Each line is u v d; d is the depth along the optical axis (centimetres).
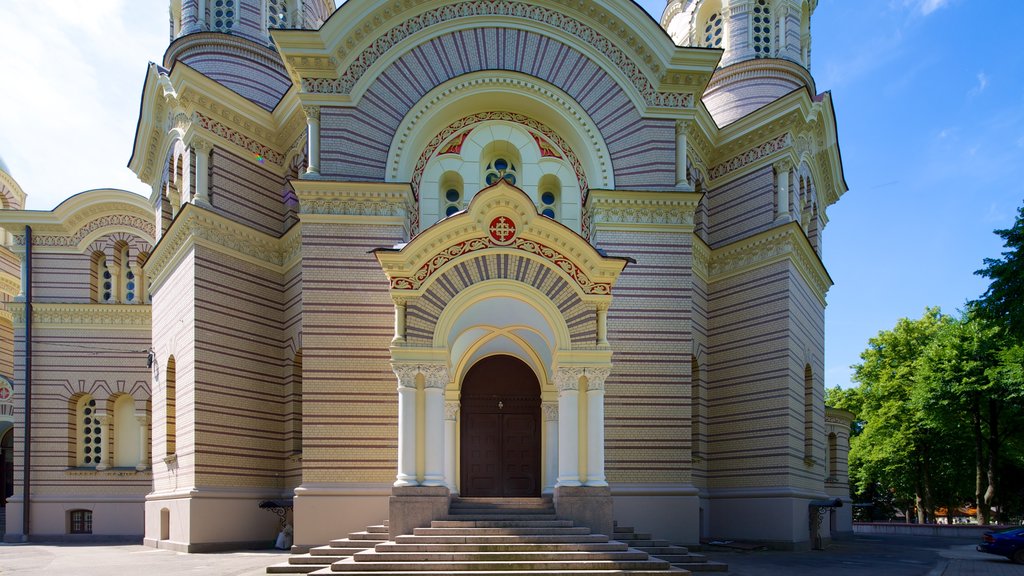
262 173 2858
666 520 2372
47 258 3703
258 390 2680
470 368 2538
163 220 3027
